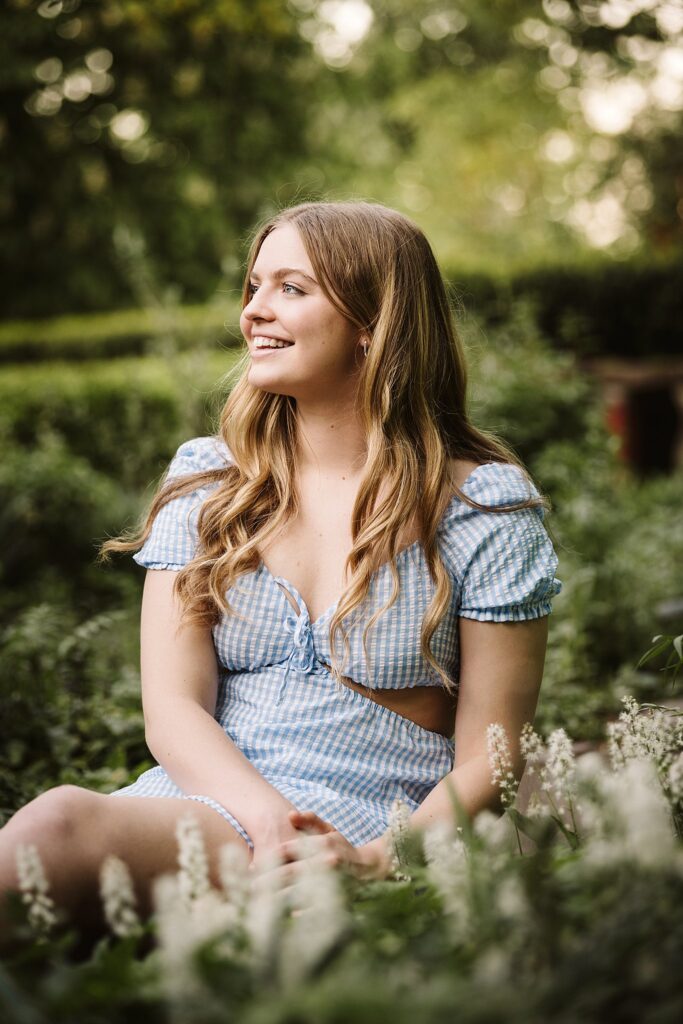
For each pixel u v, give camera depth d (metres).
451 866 1.42
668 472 11.73
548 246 20.27
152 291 8.74
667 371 11.49
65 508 7.20
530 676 2.05
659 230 17.92
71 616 5.52
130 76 15.76
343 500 2.11
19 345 13.85
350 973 1.08
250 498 2.10
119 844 1.66
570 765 1.63
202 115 16.25
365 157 18.98
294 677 2.01
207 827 1.78
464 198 20.55
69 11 14.51
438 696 2.07
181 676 2.04
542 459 7.03
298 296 2.10
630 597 4.91
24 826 1.58
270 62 16.19
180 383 7.89
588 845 1.43
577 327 11.91
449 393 2.25
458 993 1.03
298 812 1.80
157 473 8.77
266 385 2.11
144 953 1.57
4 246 17.05
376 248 2.13
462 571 2.05
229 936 1.23
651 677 4.08
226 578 2.04
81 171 16.66
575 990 1.07
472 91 19.25
